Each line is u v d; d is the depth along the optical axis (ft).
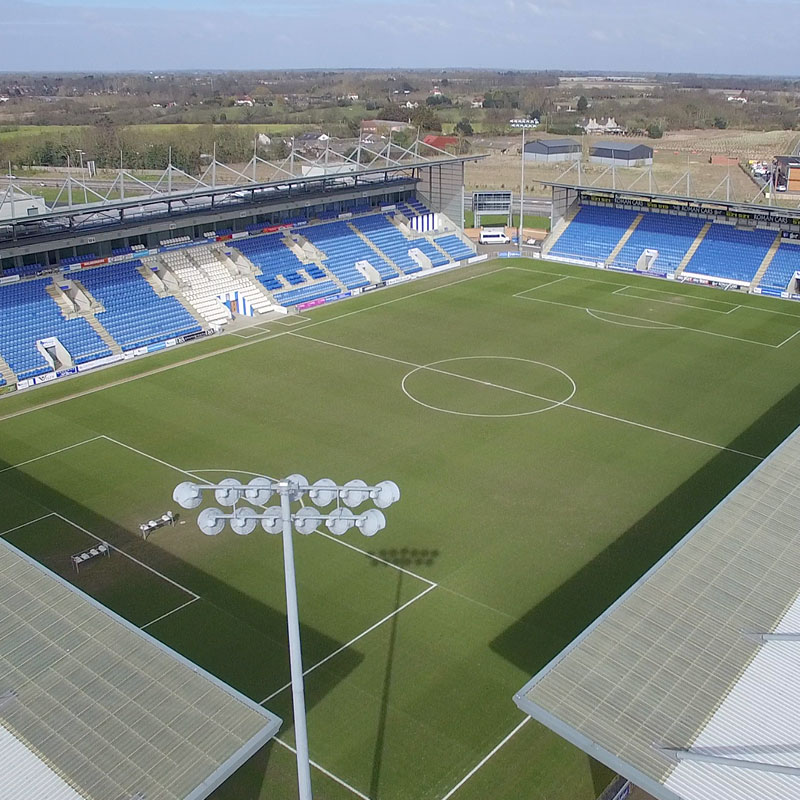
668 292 246.88
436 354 192.13
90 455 141.59
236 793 74.33
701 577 79.20
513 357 189.88
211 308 218.79
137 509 123.75
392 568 109.09
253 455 140.77
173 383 175.73
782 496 91.97
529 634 95.96
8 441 147.64
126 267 219.20
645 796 74.13
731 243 265.34
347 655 92.48
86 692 66.59
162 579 107.04
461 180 290.76
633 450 142.61
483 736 81.05
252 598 103.09
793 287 243.81
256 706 65.57
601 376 177.99
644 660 69.41
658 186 372.17
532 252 297.94
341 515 49.65
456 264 279.90
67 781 58.80
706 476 133.39
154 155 464.24
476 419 155.43
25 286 199.52
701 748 61.16
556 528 118.21
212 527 49.70
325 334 207.92
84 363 186.39
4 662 69.56
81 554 111.04
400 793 74.43
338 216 275.59
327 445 144.56
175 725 63.62
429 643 94.43
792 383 174.50
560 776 76.33
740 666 68.59
